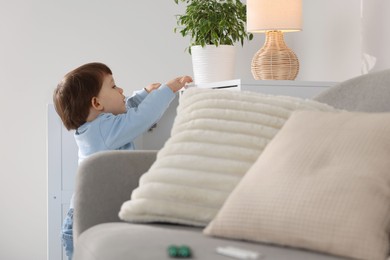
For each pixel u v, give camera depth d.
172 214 1.65
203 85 2.90
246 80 2.64
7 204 4.00
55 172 3.00
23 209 4.01
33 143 4.00
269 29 2.84
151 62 4.00
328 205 1.34
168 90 2.62
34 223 4.02
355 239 1.29
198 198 1.63
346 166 1.38
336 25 3.27
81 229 1.81
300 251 1.36
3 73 3.98
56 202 3.00
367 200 1.32
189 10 3.15
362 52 3.04
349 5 3.16
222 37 3.15
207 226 1.58
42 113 3.99
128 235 1.47
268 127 1.70
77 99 2.55
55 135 3.00
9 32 3.98
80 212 1.81
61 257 3.02
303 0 3.55
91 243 1.51
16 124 3.99
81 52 3.98
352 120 1.48
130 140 2.56
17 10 3.98
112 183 1.85
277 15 2.83
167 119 2.93
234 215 1.45
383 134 1.41
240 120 1.71
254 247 1.37
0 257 4.00
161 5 4.00
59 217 3.01
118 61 3.99
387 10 2.84
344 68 3.21
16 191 4.00
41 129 4.00
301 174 1.41
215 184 1.63
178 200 1.65
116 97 2.61
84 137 2.54
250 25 2.90
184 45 4.02
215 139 1.69
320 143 1.46
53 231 3.01
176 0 3.31
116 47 3.99
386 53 2.85
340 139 1.44
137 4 3.99
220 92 1.80
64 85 2.57
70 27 3.99
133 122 2.54
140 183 1.72
